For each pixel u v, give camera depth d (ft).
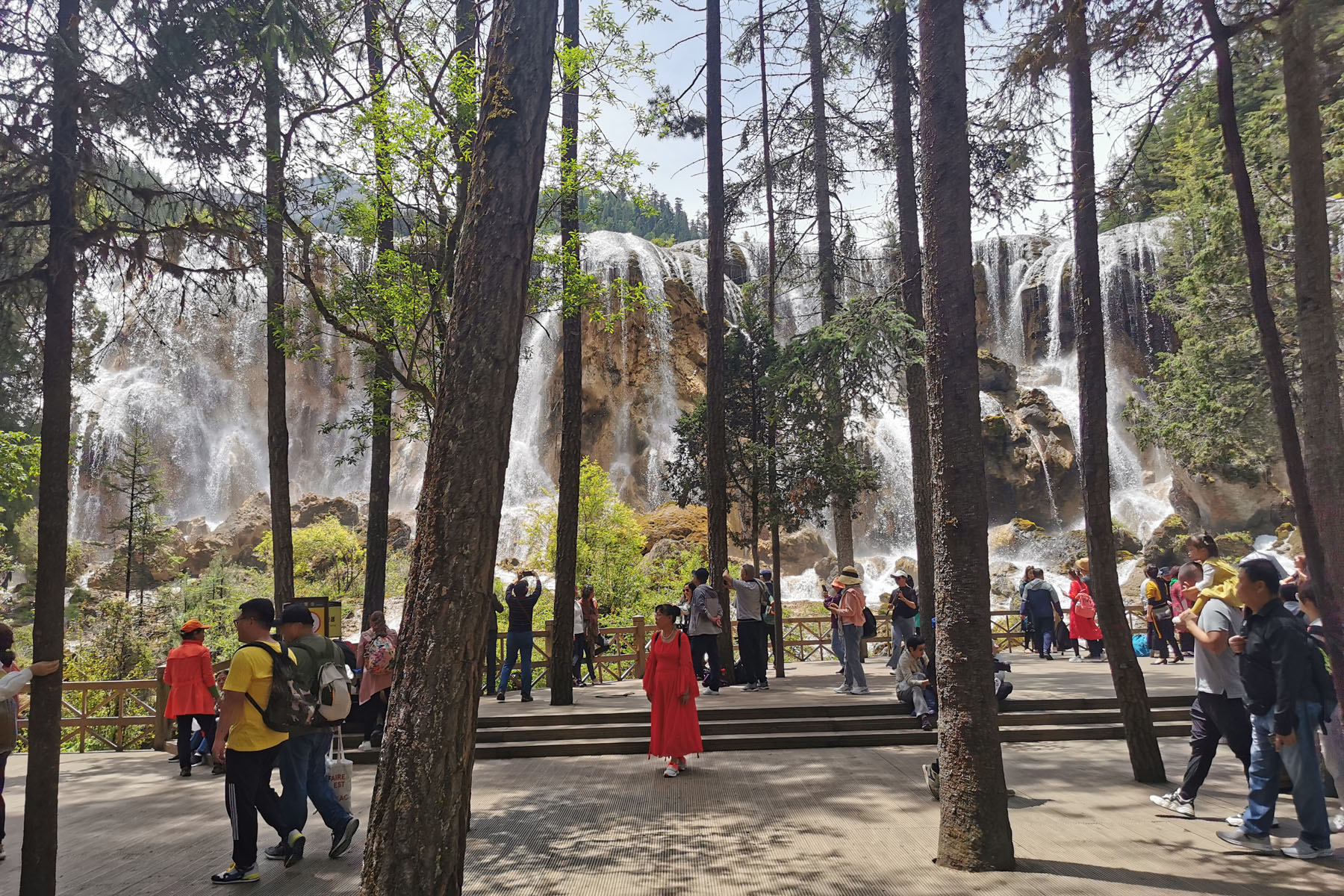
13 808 27.22
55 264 17.52
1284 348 50.90
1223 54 17.39
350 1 29.43
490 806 23.44
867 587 98.32
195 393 124.77
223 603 71.77
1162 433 79.30
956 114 18.26
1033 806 21.57
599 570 69.77
